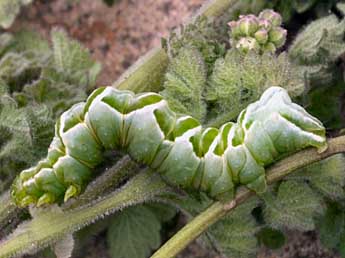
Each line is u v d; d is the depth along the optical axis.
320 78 0.24
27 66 0.26
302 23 0.27
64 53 0.26
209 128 0.20
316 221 0.24
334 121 0.25
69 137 0.20
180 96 0.22
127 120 0.20
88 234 0.25
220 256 0.26
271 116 0.20
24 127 0.23
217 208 0.21
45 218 0.22
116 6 0.29
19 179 0.21
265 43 0.23
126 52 0.29
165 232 0.26
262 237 0.25
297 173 0.23
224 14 0.25
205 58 0.23
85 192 0.22
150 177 0.22
